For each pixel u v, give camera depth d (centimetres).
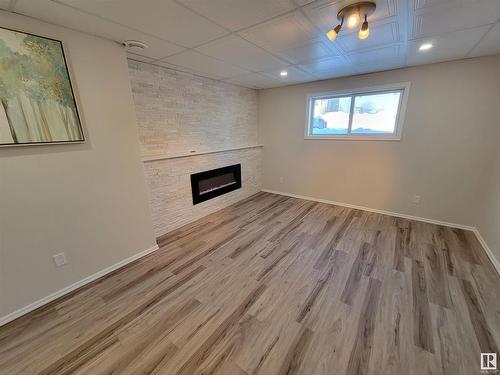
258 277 205
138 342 144
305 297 180
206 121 348
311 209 373
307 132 401
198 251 251
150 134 277
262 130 458
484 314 161
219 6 142
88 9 141
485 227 254
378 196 350
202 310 168
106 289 193
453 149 281
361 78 323
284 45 209
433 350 136
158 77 275
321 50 224
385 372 124
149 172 262
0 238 154
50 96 161
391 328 151
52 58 159
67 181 180
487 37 195
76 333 151
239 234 289
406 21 166
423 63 272
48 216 173
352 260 229
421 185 312
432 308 167
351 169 368
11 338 149
